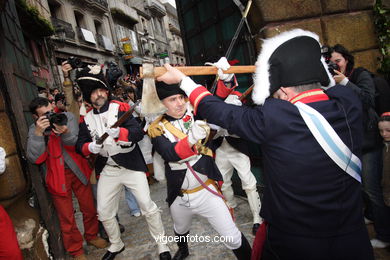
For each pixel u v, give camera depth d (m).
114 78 2.43
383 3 2.66
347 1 2.62
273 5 2.46
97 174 2.42
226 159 2.65
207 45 3.52
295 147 0.96
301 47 1.02
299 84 1.00
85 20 16.92
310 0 2.53
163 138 1.70
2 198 2.10
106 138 2.16
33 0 11.27
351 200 1.00
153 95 1.25
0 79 2.30
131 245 2.79
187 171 1.77
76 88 3.01
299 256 1.03
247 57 2.84
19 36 3.68
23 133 2.54
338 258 1.00
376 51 2.71
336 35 2.61
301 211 1.00
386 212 2.06
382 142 2.08
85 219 2.85
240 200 3.35
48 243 2.53
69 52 14.40
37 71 10.33
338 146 0.94
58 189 2.50
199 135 1.44
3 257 1.81
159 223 2.40
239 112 1.07
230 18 2.92
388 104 2.16
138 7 27.31
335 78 2.03
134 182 2.36
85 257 2.68
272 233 1.14
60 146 2.55
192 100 1.17
